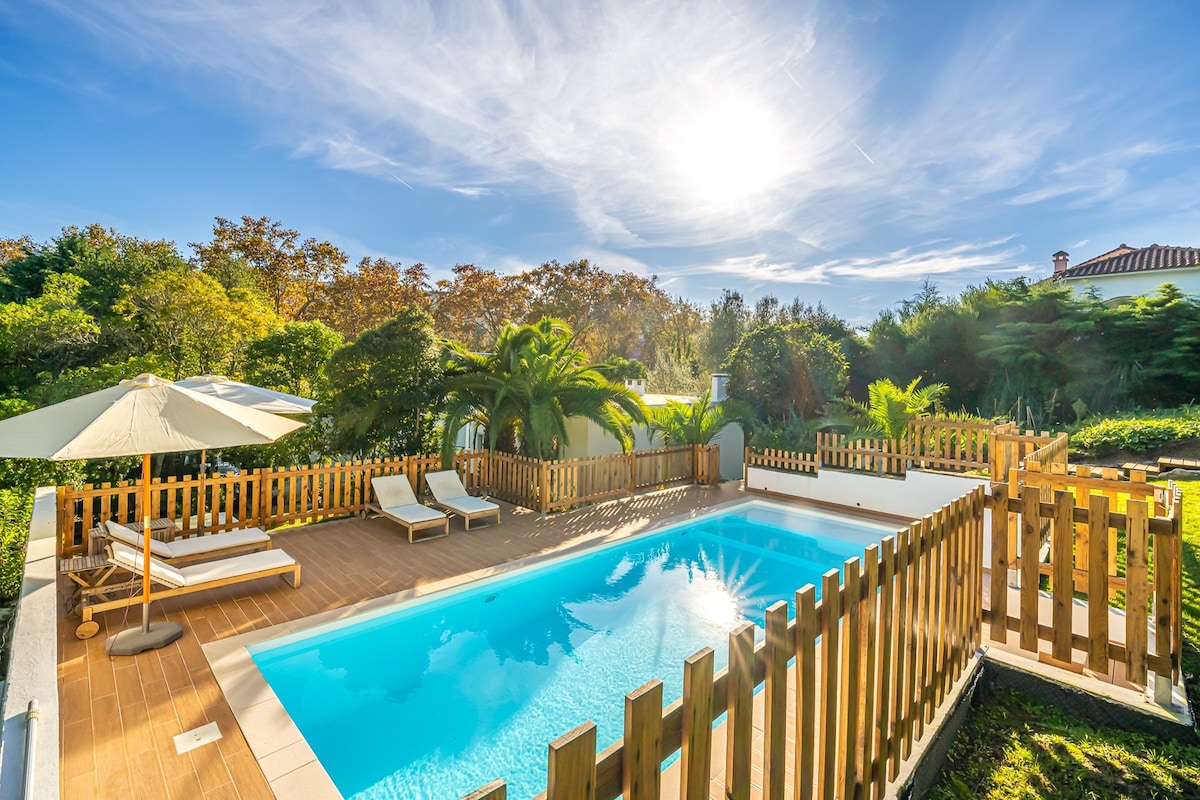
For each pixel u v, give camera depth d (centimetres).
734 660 183
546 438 1088
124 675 442
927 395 1252
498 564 736
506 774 404
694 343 3209
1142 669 366
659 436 1481
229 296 1702
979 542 434
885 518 1033
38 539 574
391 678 531
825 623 234
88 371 1309
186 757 347
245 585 647
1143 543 363
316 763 345
